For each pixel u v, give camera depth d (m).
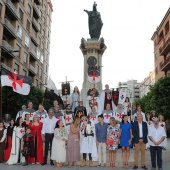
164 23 48.66
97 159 9.67
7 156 10.33
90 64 26.69
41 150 10.04
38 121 10.30
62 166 9.32
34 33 45.84
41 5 50.47
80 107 12.87
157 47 53.66
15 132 9.90
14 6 34.72
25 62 40.06
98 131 9.52
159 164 8.62
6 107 28.27
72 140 9.30
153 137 8.72
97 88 25.47
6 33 33.38
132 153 13.51
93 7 29.86
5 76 12.86
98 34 29.55
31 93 30.28
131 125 9.39
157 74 53.34
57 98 14.12
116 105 15.33
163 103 32.75
